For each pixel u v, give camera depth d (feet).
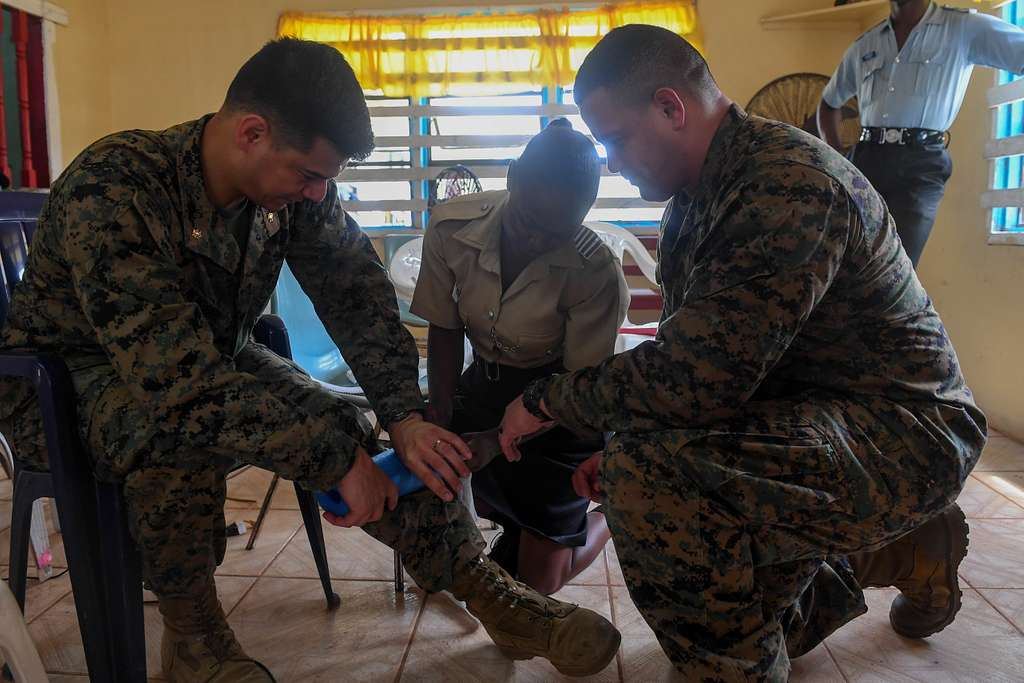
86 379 4.27
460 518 5.04
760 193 3.84
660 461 3.96
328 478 4.16
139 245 3.98
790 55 17.02
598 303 5.69
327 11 17.49
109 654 4.33
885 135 10.90
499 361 5.98
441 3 17.39
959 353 12.53
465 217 5.70
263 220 4.71
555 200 4.98
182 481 4.23
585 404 4.17
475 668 5.27
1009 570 6.69
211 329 4.58
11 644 3.24
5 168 14.20
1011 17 11.14
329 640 5.64
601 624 4.88
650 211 17.89
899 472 4.07
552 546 6.06
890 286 4.10
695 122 4.25
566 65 17.33
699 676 3.99
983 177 11.78
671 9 16.96
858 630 5.72
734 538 3.93
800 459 3.93
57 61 15.85
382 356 5.13
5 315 5.60
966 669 5.20
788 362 4.33
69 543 4.16
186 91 17.71
